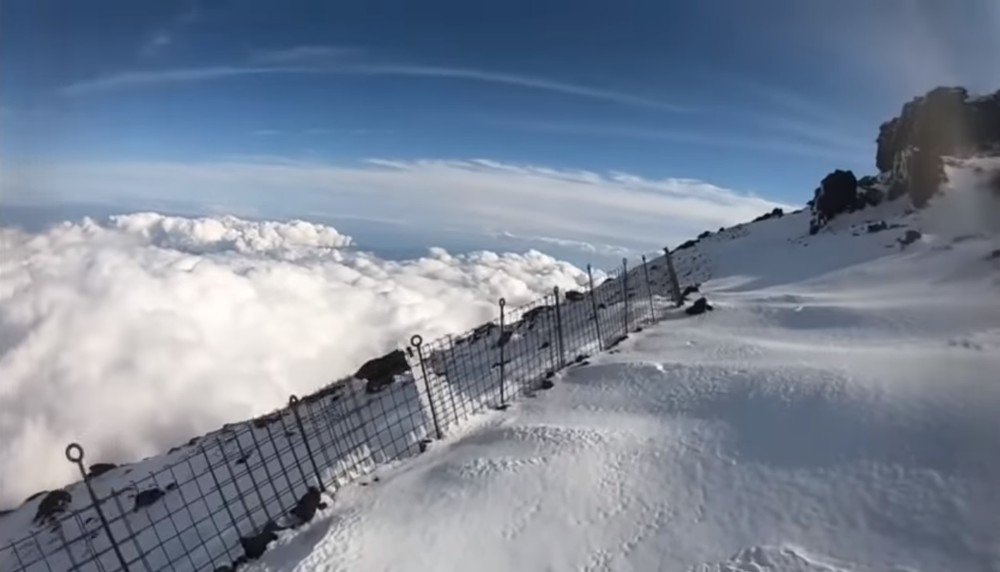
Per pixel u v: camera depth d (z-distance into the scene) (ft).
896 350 34.42
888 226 82.43
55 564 35.22
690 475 26.35
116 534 38.40
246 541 28.94
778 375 33.12
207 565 29.30
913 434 24.57
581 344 50.55
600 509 25.62
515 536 25.13
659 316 57.06
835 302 52.37
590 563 22.71
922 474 22.34
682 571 21.16
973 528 19.47
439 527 26.71
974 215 76.23
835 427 26.61
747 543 21.58
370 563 25.21
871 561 19.33
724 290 72.84
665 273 91.76
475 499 28.17
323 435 41.65
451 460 33.06
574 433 32.65
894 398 27.43
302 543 28.43
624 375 40.34
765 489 24.12
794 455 25.66
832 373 31.58
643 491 26.14
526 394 41.65
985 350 31.91
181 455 53.21
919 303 46.52
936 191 85.05
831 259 76.48
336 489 32.58
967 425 24.16
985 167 89.04
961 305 43.93
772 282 72.74
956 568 18.29
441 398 40.01
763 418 29.17
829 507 22.16
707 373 36.70
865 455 24.26
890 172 103.14
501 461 31.04
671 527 23.48
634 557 22.48
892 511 21.08
